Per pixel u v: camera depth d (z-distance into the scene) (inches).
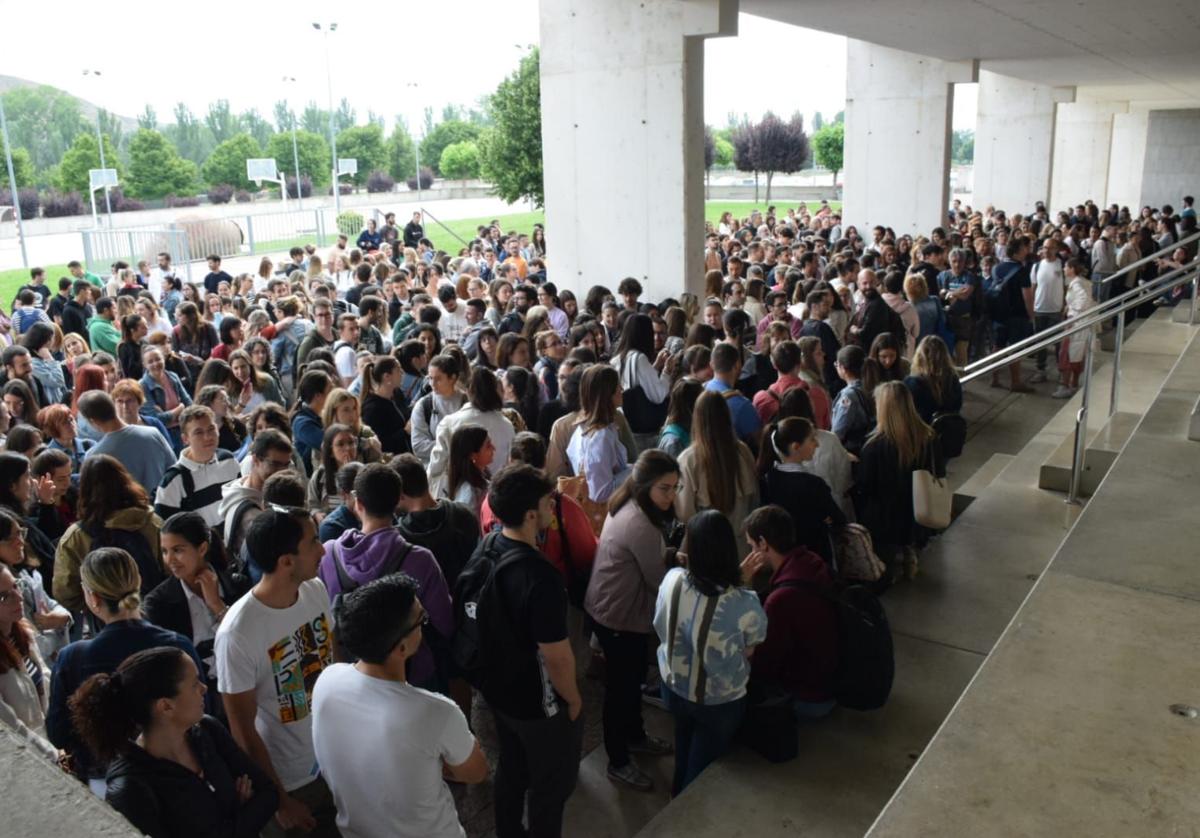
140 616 126.4
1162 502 181.3
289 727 123.9
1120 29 565.3
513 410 231.0
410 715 101.0
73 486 205.2
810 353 254.7
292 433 223.3
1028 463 298.4
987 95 1064.2
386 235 903.1
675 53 423.5
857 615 157.8
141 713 98.7
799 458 184.5
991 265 491.2
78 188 2155.5
